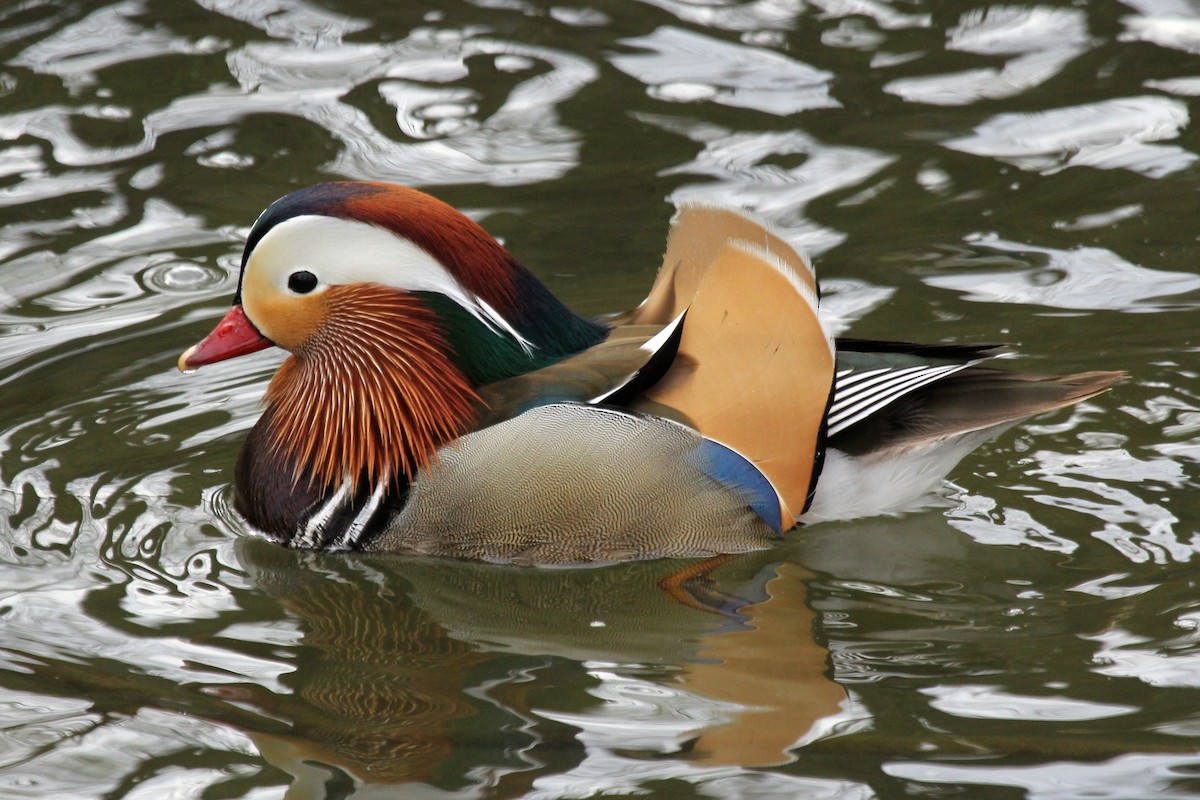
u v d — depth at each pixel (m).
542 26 18.27
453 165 15.62
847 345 11.12
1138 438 11.70
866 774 8.14
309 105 16.69
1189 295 13.43
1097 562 10.31
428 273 10.64
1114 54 17.28
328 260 10.72
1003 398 10.86
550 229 14.66
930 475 11.08
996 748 8.31
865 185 15.21
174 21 18.45
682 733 8.62
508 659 9.58
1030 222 14.59
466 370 10.85
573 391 10.47
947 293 13.61
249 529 11.19
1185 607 9.70
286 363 11.41
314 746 8.55
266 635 9.80
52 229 14.78
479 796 8.03
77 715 8.84
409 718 8.84
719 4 18.67
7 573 10.35
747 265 10.58
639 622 10.09
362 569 10.77
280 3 18.77
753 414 10.45
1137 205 14.76
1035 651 9.34
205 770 8.33
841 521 11.12
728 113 16.47
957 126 16.11
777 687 9.10
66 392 12.61
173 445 12.07
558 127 16.28
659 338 10.55
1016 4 18.44
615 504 10.36
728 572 10.59
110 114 16.55
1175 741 8.31
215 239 14.64
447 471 10.54
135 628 9.80
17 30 18.20
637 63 17.39
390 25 18.33
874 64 17.27
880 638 9.64
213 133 16.17
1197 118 16.02
